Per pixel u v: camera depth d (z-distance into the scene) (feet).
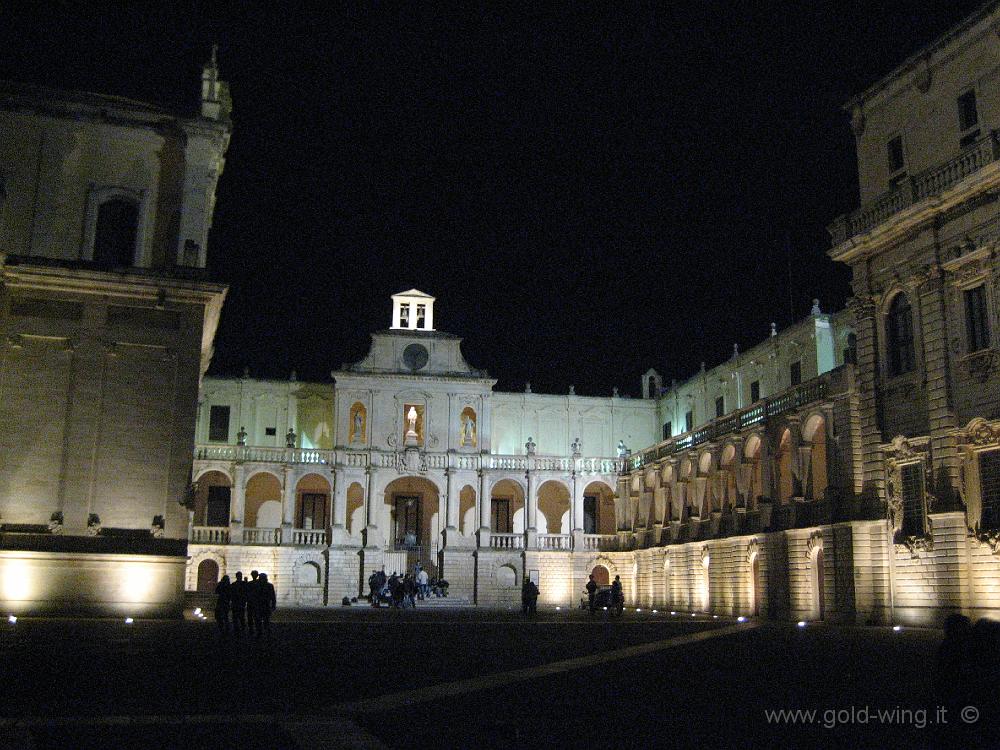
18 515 104.88
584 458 224.33
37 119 115.34
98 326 110.83
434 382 222.69
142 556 106.22
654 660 71.46
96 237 115.14
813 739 37.32
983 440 102.99
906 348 118.01
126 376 110.73
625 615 161.07
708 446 175.63
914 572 112.16
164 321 113.19
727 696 50.34
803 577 136.15
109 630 85.25
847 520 123.44
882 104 125.70
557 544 219.41
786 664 67.51
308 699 49.11
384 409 219.82
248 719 42.19
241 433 207.21
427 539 223.10
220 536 201.05
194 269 113.29
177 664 63.05
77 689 50.75
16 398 107.24
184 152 119.34
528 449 222.69
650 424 244.01
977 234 106.22
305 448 210.59
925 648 80.43
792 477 142.10
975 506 104.27
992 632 26.40
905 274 116.57
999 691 25.61
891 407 119.03
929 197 110.22
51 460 106.83
